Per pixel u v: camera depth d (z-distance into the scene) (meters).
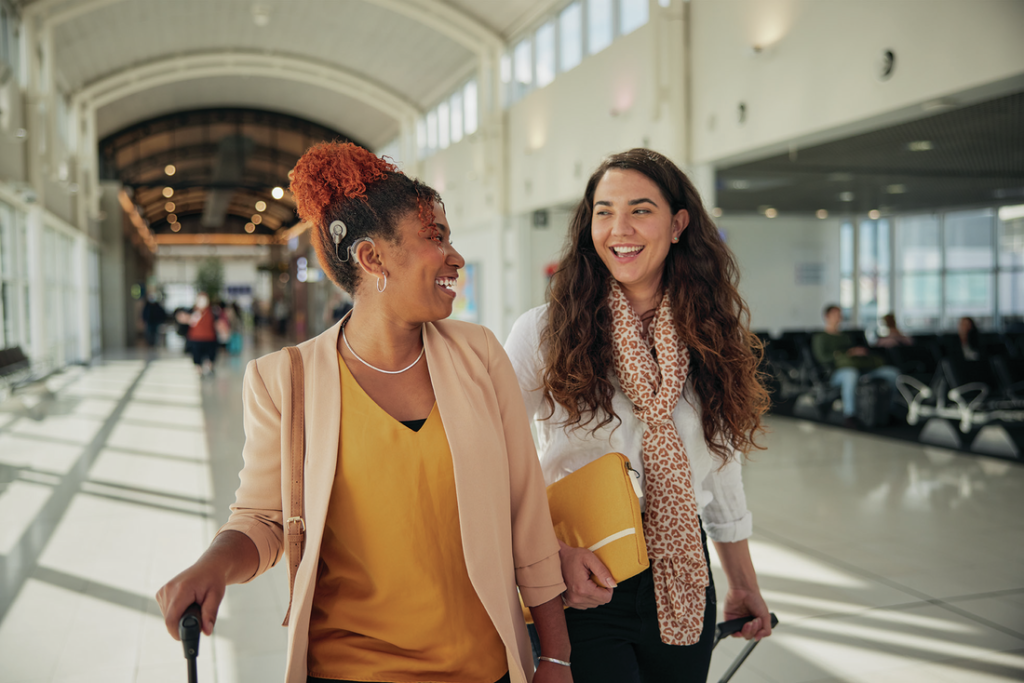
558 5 11.89
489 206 14.74
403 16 15.37
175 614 0.95
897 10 5.82
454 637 1.13
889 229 18.42
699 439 1.54
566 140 11.74
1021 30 4.90
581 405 1.48
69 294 18.17
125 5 15.15
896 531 4.66
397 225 1.13
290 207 40.47
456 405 1.16
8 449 7.21
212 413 9.70
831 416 9.43
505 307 14.36
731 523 1.64
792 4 6.90
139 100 21.89
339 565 1.13
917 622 3.31
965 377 7.70
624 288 1.54
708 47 8.14
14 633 3.22
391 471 1.12
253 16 16.42
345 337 1.21
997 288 16.58
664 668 1.46
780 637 3.17
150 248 45.28
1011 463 6.60
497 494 1.17
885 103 5.96
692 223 1.55
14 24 12.48
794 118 6.93
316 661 1.12
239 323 22.83
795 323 17.92
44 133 13.95
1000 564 4.04
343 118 23.48
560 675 1.21
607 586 1.29
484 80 14.34
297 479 1.12
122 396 11.54
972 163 10.87
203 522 4.85
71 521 4.85
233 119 24.25
